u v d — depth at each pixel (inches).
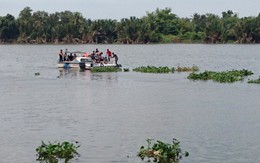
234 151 986.1
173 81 2299.5
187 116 1357.0
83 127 1214.3
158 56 5054.1
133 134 1136.8
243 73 2588.6
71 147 991.6
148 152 973.2
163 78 2453.2
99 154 975.6
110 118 1330.0
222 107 1507.1
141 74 2691.9
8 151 999.0
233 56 5002.5
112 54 3154.5
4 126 1231.5
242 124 1240.8
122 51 6299.2
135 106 1535.4
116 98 1718.8
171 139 1087.0
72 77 2524.6
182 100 1662.2
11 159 945.5
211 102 1611.7
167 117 1342.3
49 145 995.9
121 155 967.6
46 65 3567.9
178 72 2837.1
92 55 3058.6
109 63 3002.0
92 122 1275.8
